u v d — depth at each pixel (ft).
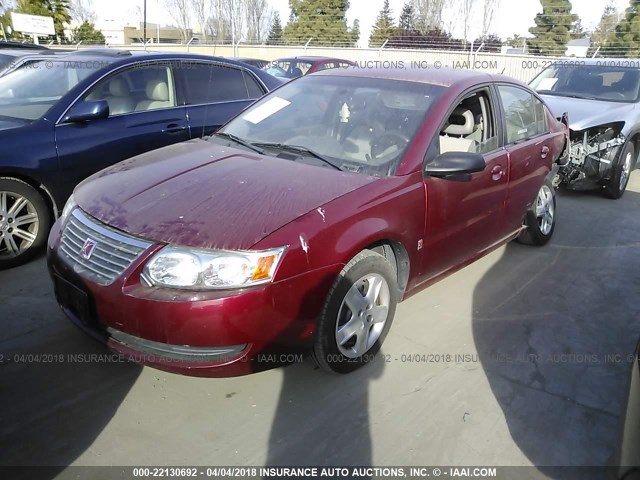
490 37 100.42
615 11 82.64
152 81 16.90
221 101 18.63
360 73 13.46
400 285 11.05
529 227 16.34
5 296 12.39
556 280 14.79
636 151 25.00
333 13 106.32
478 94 13.14
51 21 86.38
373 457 8.23
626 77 25.82
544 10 77.25
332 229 8.91
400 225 10.15
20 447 8.10
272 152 11.55
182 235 8.37
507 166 13.42
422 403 9.46
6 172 13.38
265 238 8.27
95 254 8.87
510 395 9.79
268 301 8.21
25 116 14.92
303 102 13.01
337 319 9.37
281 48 78.79
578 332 12.10
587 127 21.94
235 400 9.33
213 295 8.02
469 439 8.68
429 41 86.79
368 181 10.05
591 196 24.29
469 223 12.37
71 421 8.66
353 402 9.40
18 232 13.93
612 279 15.02
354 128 11.69
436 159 10.80
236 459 8.08
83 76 15.79
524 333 11.94
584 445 8.66
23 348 10.47
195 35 143.33
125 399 9.23
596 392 9.98
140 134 16.14
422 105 11.71
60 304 9.92
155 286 8.21
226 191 9.52
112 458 8.00
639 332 12.23
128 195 9.66
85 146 14.85
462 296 13.57
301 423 8.85
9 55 27.37
